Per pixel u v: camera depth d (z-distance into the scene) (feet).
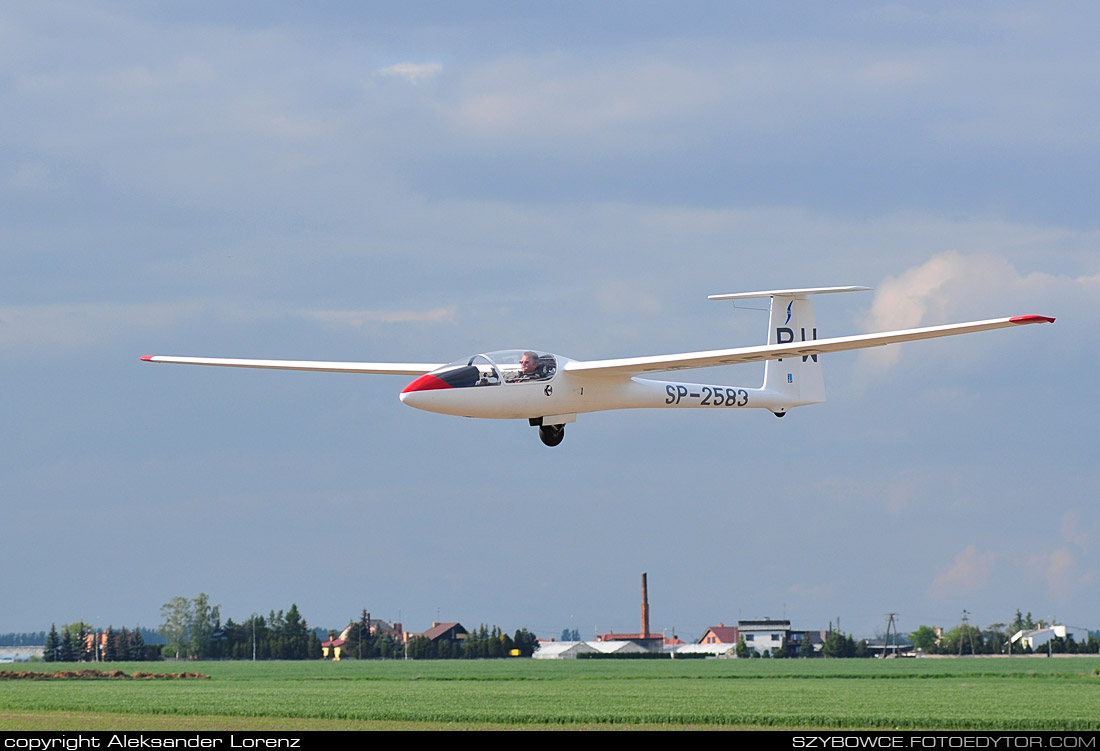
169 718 201.36
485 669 569.64
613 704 240.32
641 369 205.36
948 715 214.07
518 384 199.52
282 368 245.24
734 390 243.60
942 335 191.52
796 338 261.85
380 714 206.69
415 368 231.71
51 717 202.39
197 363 248.11
